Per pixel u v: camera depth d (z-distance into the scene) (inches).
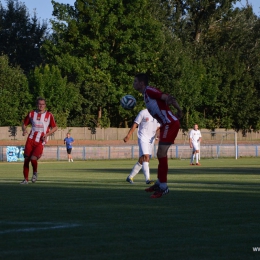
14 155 4448.8
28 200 987.9
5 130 5088.6
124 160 4832.7
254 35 7327.8
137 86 1023.6
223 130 6072.8
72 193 1138.7
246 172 2249.0
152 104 999.6
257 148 5531.5
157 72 5693.9
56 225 678.5
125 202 950.4
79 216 765.3
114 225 682.8
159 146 1021.8
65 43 5639.8
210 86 5876.0
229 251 530.0
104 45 5506.9
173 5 7160.4
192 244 563.2
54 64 5684.1
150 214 789.2
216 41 7303.2
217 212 814.5
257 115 6102.4
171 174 2048.5
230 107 6033.5
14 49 7721.5
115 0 5561.0
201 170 2471.7
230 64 6141.7
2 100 5206.7
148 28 5595.5
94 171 2420.0
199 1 7224.4
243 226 680.4
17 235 607.2
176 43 5925.2
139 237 600.7
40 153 1489.9
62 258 493.0
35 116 1487.5
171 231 641.0
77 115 5679.1
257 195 1093.1
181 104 5654.5
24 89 5275.6
